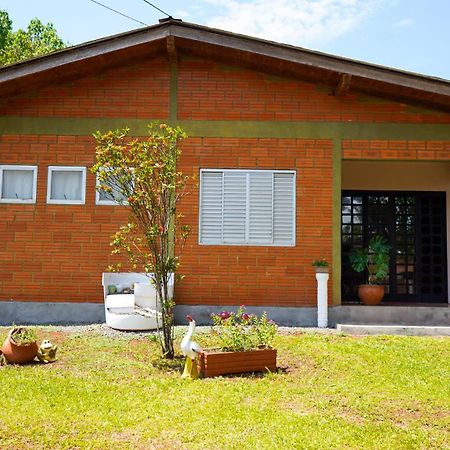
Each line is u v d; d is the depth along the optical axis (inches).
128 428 188.2
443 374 265.1
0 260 412.8
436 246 508.1
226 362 260.1
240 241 411.8
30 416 197.9
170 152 295.4
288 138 415.8
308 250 410.3
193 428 187.2
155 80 420.2
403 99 414.0
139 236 403.2
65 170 416.8
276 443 174.2
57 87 421.7
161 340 300.8
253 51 388.5
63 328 373.4
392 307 408.2
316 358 291.1
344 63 384.5
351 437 180.9
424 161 420.5
